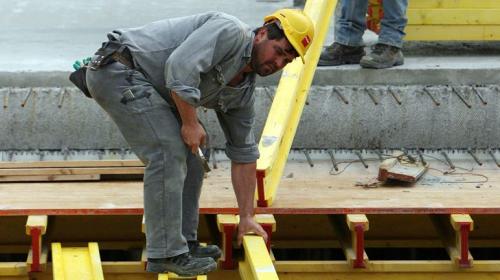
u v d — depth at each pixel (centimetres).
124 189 1594
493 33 1962
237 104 1274
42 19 2384
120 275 1498
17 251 1616
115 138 1798
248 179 1353
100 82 1215
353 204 1523
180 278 1320
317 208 1501
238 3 2581
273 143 1512
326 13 1714
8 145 1784
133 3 2577
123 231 1622
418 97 1828
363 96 1823
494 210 1509
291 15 1201
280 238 1650
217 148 1808
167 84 1167
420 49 2044
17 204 1495
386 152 1823
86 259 1420
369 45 2055
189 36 1172
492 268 1518
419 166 1697
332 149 1823
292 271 1515
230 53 1180
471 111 1830
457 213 1509
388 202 1536
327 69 1838
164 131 1214
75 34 2217
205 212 1488
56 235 1609
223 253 1490
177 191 1238
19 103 1781
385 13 1850
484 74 1852
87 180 1634
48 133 1788
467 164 1778
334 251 1789
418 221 1650
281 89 1603
